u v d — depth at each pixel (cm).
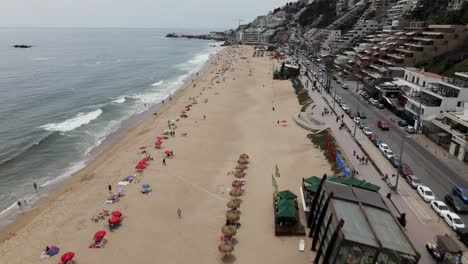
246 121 7588
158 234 3647
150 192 4519
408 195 3897
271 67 16262
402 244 2531
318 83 10756
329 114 7281
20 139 6731
